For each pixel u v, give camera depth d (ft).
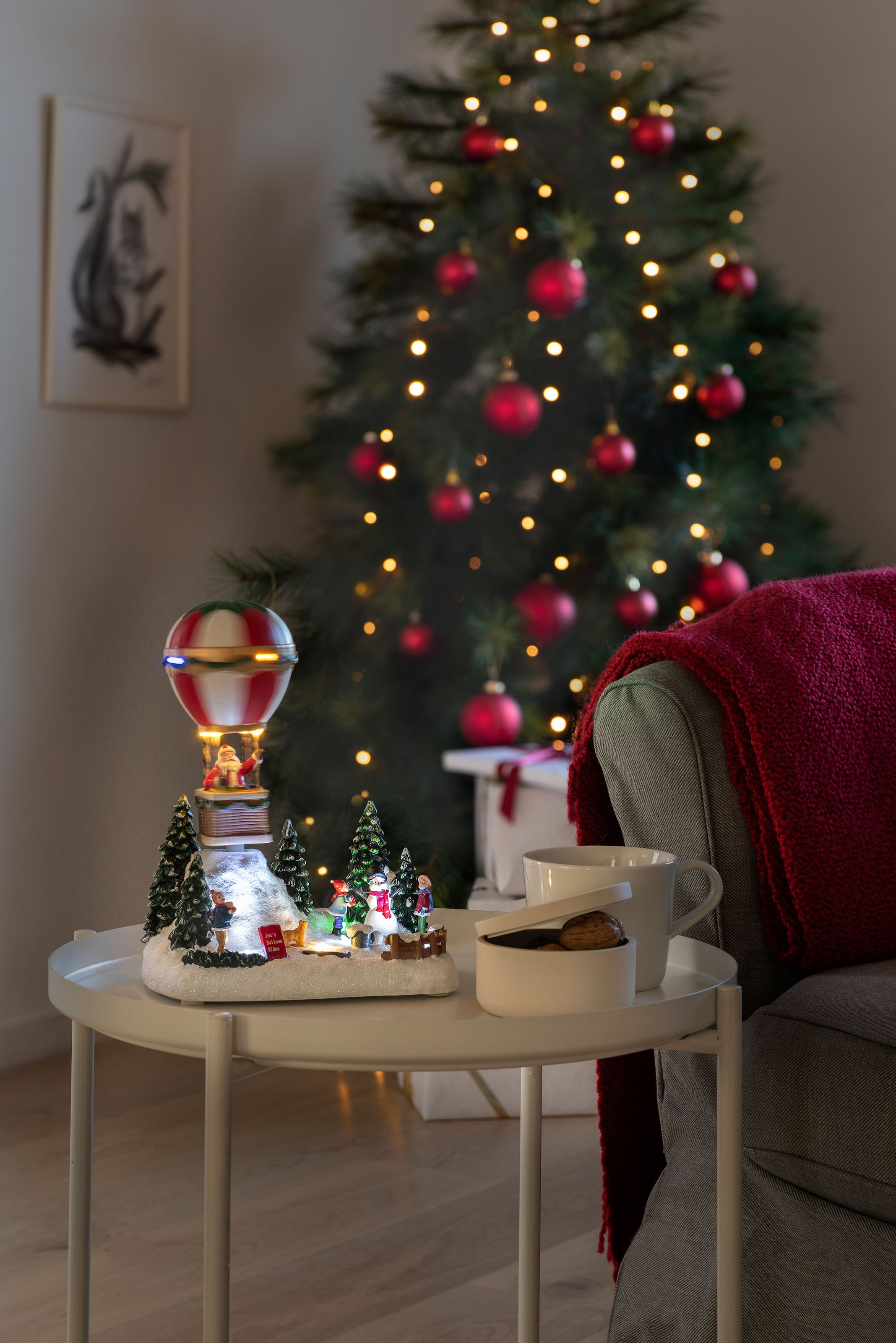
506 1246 5.04
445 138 8.07
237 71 8.66
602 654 7.48
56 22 7.64
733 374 7.84
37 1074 7.30
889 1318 3.09
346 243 9.36
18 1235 5.18
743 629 3.83
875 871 3.64
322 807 7.81
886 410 9.51
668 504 7.43
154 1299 4.65
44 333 7.67
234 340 8.75
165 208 8.25
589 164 7.52
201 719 3.01
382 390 7.68
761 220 10.06
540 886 2.89
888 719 3.82
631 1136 3.98
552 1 7.52
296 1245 5.07
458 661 7.87
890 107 9.42
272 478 8.99
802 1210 3.29
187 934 2.71
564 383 7.64
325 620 7.85
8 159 7.46
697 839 3.62
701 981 3.01
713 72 9.52
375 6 9.52
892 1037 3.11
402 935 2.84
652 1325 3.65
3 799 7.54
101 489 8.02
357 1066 2.46
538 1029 2.48
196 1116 6.48
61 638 7.82
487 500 7.76
